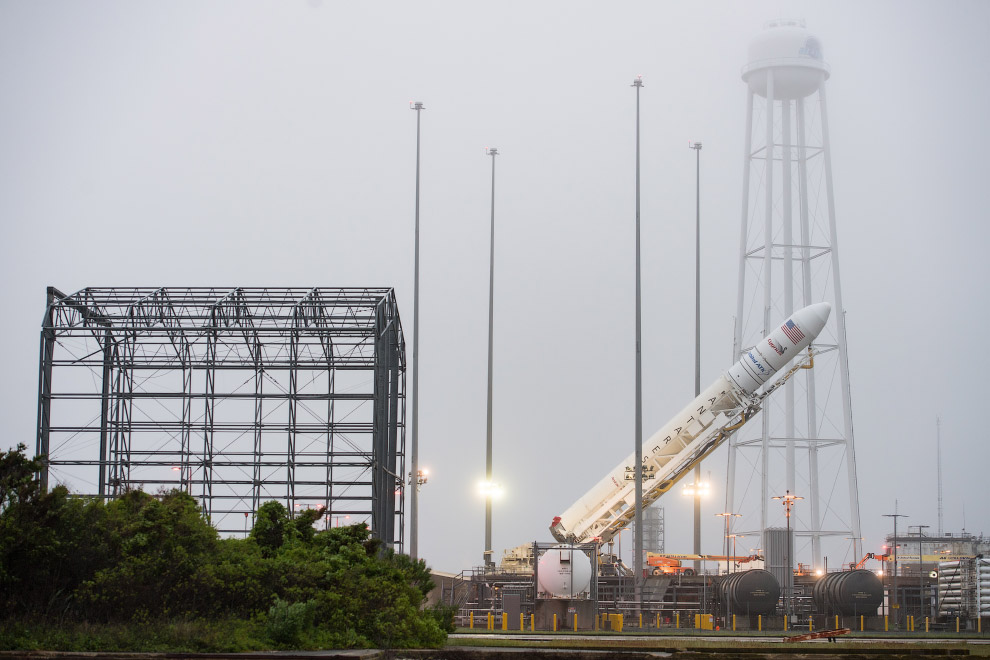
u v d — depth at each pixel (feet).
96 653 631.15
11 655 609.01
